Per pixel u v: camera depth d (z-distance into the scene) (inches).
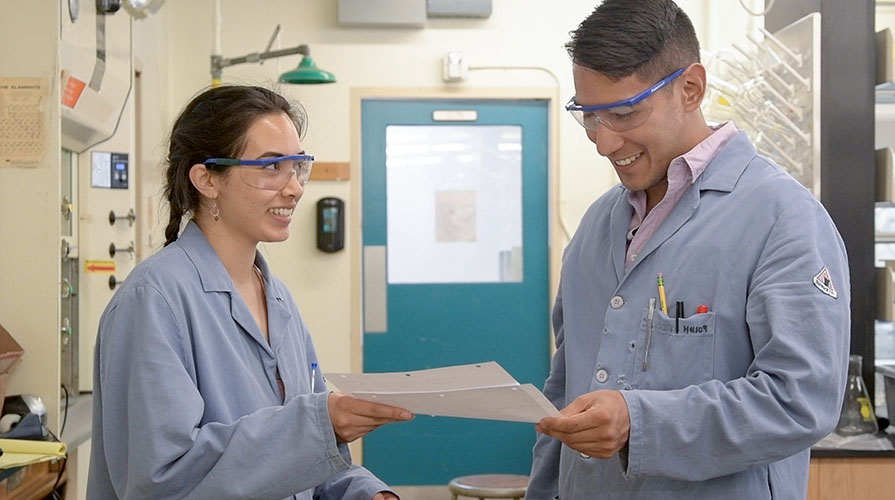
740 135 68.2
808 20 128.8
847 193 128.1
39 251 104.0
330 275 206.1
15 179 103.8
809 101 128.9
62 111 120.0
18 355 100.6
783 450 59.6
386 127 207.9
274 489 60.2
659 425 60.0
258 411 61.6
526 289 211.6
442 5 200.7
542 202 210.7
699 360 64.1
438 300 210.8
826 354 59.8
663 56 63.6
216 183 67.1
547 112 209.5
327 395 61.1
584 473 68.8
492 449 211.2
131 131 169.6
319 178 204.4
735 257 64.1
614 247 70.4
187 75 201.6
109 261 156.9
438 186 210.1
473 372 57.9
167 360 60.7
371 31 204.2
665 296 65.7
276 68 201.9
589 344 71.1
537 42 205.8
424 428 210.4
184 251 66.1
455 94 205.8
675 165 66.2
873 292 128.2
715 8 198.4
